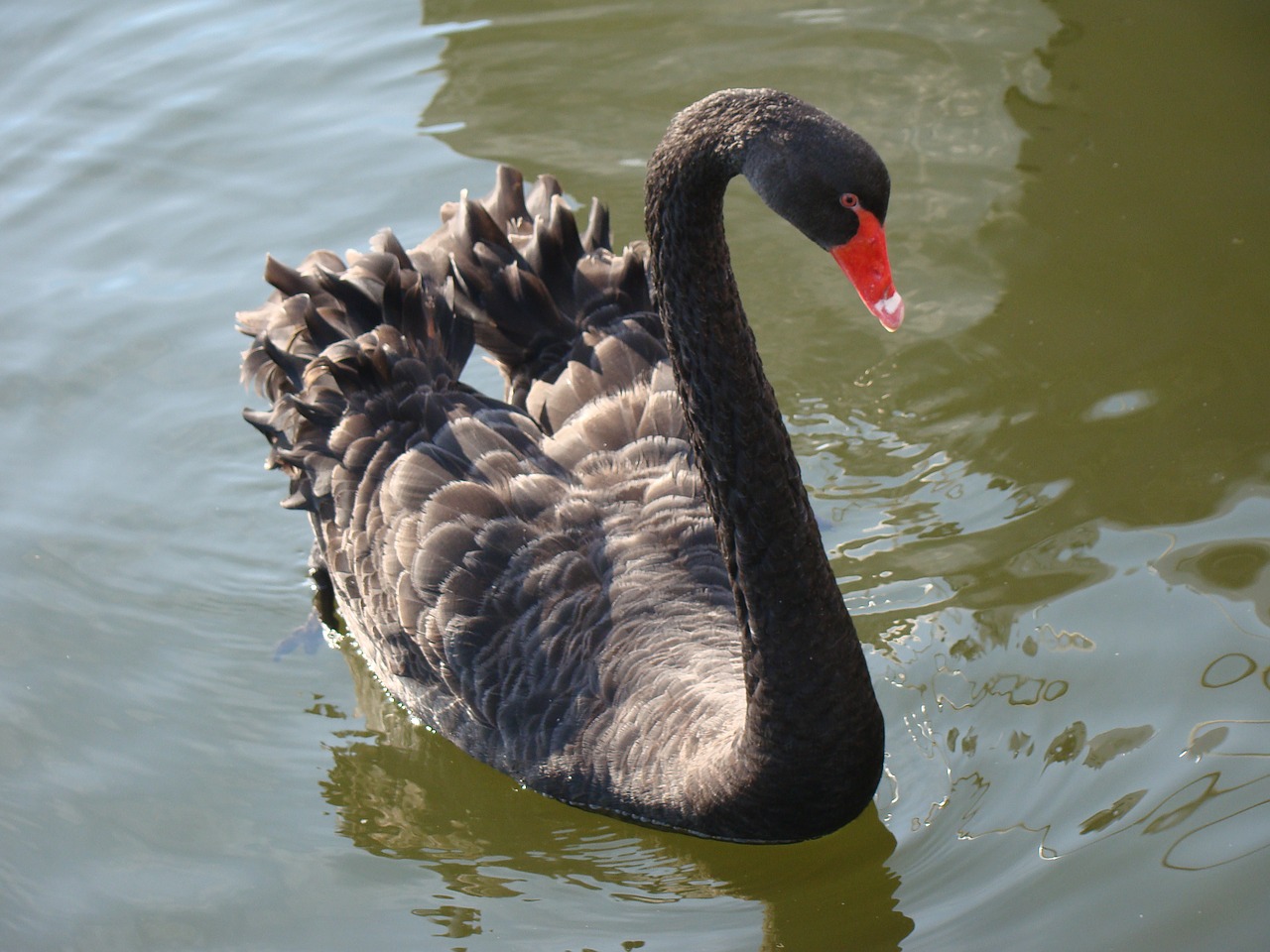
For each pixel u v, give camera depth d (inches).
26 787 242.4
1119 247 319.9
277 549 292.8
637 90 380.2
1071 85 364.2
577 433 245.8
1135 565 253.1
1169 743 222.8
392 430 249.9
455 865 229.5
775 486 192.1
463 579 233.9
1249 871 201.3
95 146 373.7
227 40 407.2
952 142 352.2
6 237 350.9
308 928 217.8
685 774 216.7
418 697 249.3
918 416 293.3
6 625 272.4
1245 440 273.1
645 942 212.5
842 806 212.1
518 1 412.8
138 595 281.3
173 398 317.7
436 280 269.0
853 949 205.8
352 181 360.8
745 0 404.8
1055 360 298.0
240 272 340.2
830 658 200.4
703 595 229.9
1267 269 308.7
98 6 420.5
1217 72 361.1
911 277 321.7
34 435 309.3
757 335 317.4
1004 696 236.5
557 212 264.1
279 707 261.9
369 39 403.2
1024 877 208.1
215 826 237.1
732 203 359.3
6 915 220.2
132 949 214.7
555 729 228.1
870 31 390.9
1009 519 268.2
